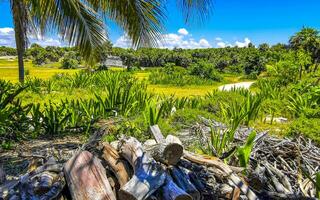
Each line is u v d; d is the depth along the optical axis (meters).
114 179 3.10
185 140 5.41
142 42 6.50
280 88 15.08
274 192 3.48
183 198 2.75
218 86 28.38
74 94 14.43
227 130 5.58
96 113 7.34
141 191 2.77
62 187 2.96
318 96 9.63
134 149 3.18
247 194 3.13
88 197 2.77
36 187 2.90
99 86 16.48
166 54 53.31
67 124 6.65
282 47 58.47
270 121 8.57
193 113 7.02
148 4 6.18
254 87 21.50
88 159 3.07
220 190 3.24
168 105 7.75
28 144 5.44
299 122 6.49
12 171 4.09
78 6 6.95
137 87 13.49
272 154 4.64
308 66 20.89
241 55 62.53
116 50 48.91
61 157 4.57
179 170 3.24
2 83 12.39
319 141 5.77
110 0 6.55
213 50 71.00
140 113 7.68
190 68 35.28
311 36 36.56
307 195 3.72
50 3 6.72
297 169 4.35
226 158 4.01
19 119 6.21
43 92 14.59
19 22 10.09
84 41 7.21
